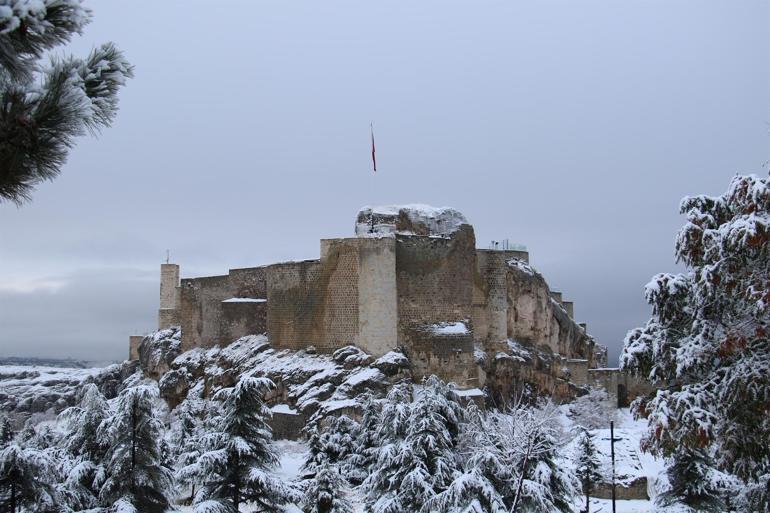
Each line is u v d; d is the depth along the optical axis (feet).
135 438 84.07
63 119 24.29
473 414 101.71
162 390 229.04
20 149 24.30
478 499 72.02
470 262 208.03
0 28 21.58
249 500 86.17
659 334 74.13
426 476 85.87
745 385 65.46
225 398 87.30
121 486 82.48
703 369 71.26
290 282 204.23
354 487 118.11
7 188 24.91
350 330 193.16
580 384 225.15
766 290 62.64
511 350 217.56
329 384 181.47
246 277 232.73
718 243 66.85
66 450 86.79
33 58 23.26
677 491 90.63
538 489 72.59
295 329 202.39
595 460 121.90
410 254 199.52
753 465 71.67
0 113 23.81
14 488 73.36
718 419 67.62
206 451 84.17
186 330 245.86
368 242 192.95
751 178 68.49
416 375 194.90
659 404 69.15
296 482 106.32
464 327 201.26
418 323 198.08
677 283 73.41
